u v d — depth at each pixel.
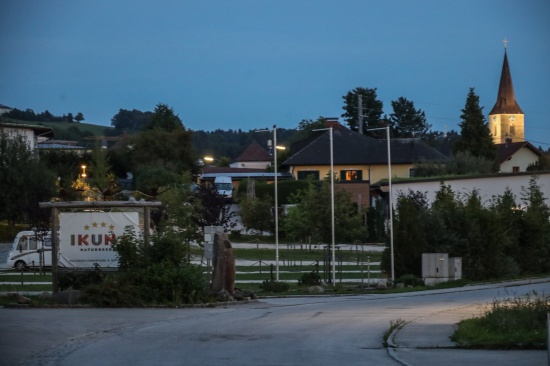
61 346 18.55
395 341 19.73
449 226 51.62
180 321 24.55
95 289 28.77
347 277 50.84
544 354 17.53
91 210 31.53
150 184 86.06
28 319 23.61
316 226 69.12
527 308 21.83
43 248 51.88
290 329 22.55
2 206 70.31
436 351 18.19
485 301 33.97
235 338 20.38
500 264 52.19
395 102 171.50
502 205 56.94
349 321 24.89
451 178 69.06
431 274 47.38
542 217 57.81
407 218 49.81
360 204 86.06
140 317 25.41
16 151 71.31
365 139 107.06
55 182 72.94
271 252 68.25
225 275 32.44
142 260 30.31
